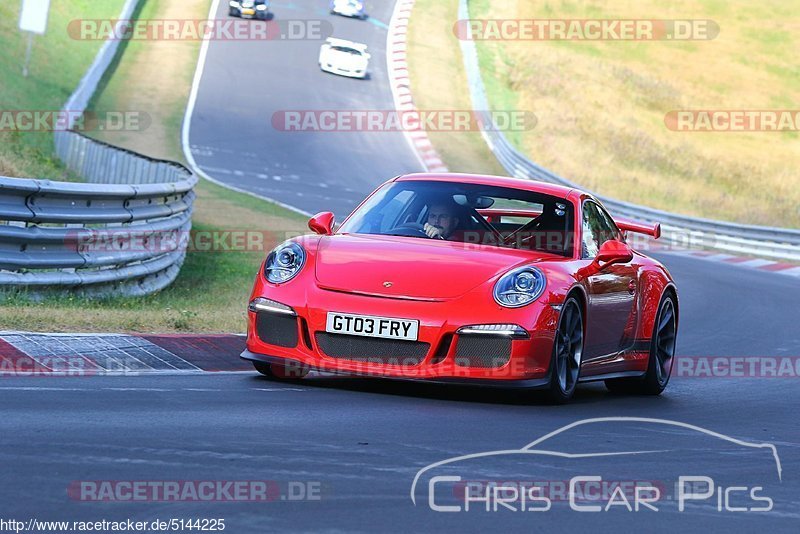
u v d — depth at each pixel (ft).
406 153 458.91
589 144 548.72
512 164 440.04
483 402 78.84
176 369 85.61
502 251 83.97
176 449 53.78
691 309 181.57
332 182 389.80
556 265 82.53
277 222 272.72
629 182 489.67
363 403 73.31
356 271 79.77
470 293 77.61
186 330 102.01
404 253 81.56
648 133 592.19
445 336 76.38
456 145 487.20
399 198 90.99
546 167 488.85
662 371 99.71
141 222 147.02
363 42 625.00
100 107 451.94
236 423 62.08
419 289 77.82
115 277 130.82
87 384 73.15
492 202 89.76
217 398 71.20
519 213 89.56
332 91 532.73
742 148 597.93
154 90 489.26
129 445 53.93
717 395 98.94
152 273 146.20
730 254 321.73
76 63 491.72
